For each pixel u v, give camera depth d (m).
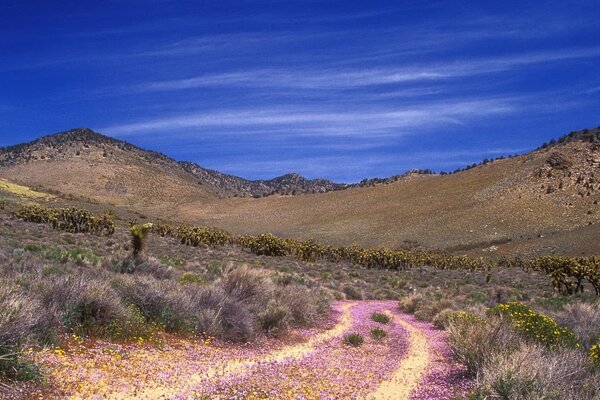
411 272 60.50
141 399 7.23
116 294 12.02
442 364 12.41
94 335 10.37
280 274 29.66
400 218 160.00
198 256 48.41
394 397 8.95
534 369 8.22
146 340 11.02
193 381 8.53
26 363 7.19
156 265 23.31
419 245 124.88
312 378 9.70
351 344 14.77
